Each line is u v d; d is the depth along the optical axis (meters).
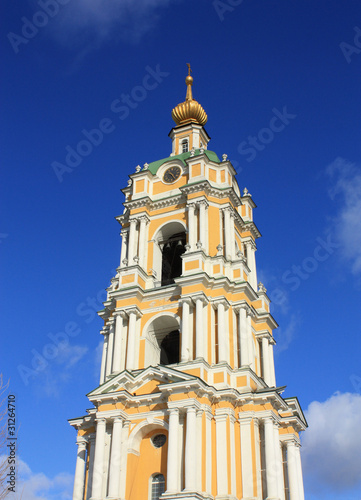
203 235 53.47
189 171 57.88
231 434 44.38
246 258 59.81
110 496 42.25
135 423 45.78
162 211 57.81
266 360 54.19
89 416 49.41
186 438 42.03
